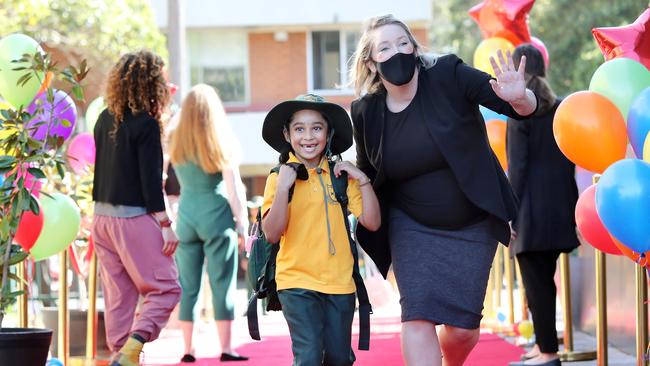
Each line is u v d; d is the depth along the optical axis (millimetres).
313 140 5914
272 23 30609
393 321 13359
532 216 8102
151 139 7531
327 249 5852
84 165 9359
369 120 5832
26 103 7738
